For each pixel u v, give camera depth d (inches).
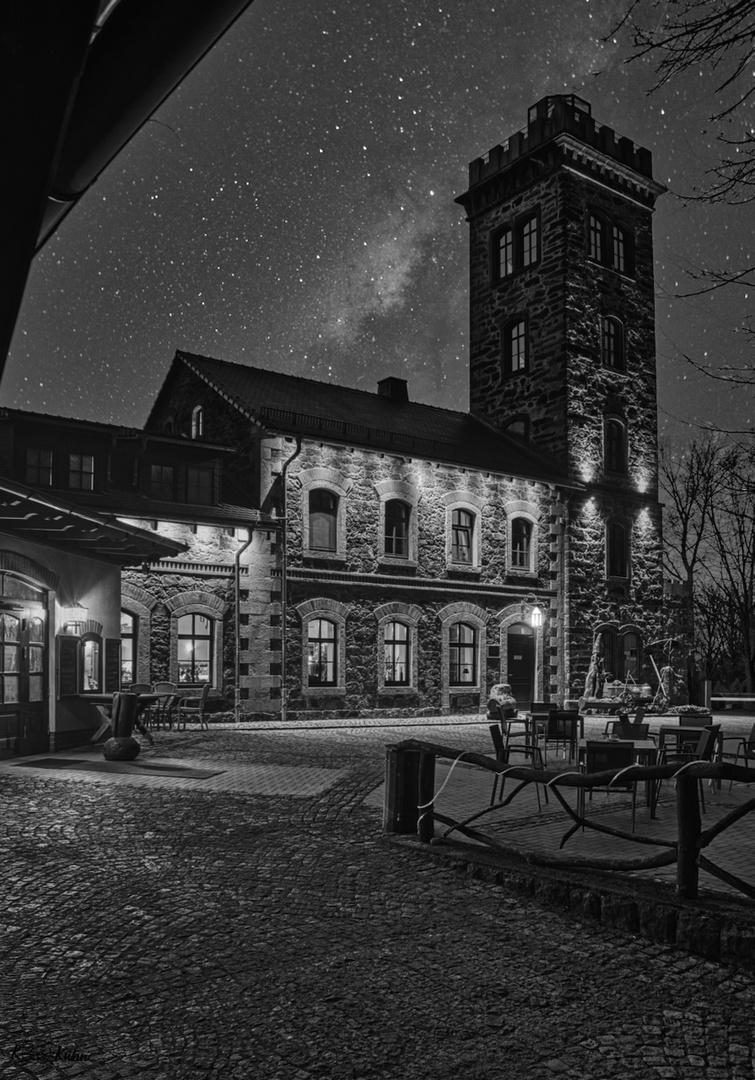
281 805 402.3
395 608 1048.8
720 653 1723.7
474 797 430.9
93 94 71.2
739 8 203.5
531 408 1278.3
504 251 1346.0
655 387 1350.9
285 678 958.4
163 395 1165.7
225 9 65.4
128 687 761.0
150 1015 179.6
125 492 896.9
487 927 238.2
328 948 219.6
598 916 244.7
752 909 228.1
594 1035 174.1
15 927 233.5
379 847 323.3
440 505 1099.3
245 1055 162.4
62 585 618.5
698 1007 189.0
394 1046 167.0
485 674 1119.6
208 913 246.1
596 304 1278.3
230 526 919.0
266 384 1117.1
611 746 365.4
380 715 1027.9
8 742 565.0
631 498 1290.6
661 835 345.4
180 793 431.8
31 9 54.0
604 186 1295.5
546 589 1187.3
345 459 1025.5
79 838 335.3
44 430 849.5
